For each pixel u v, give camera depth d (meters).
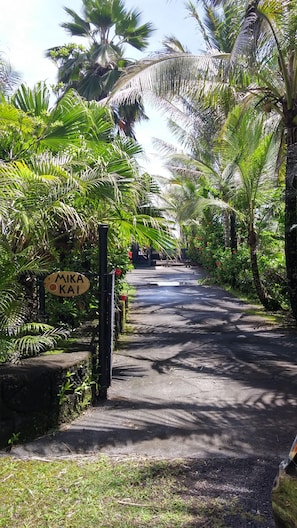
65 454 3.58
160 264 26.45
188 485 3.12
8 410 3.72
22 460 3.47
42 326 4.04
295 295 9.15
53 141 5.43
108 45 21.42
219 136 11.73
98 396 4.81
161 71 8.54
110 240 6.19
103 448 3.68
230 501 2.92
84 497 2.97
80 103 5.75
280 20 8.05
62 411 4.11
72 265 6.20
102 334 4.86
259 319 10.07
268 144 10.81
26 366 4.03
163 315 10.57
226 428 4.10
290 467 2.05
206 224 21.50
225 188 12.98
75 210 4.63
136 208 5.94
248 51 7.70
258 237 12.36
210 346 7.42
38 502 2.91
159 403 4.72
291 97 8.73
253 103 10.24
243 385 5.37
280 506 2.00
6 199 3.89
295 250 9.08
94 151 5.73
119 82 8.35
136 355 6.75
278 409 4.59
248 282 13.38
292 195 8.90
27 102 6.05
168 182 17.92
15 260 3.97
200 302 12.73
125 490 3.05
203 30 11.93
